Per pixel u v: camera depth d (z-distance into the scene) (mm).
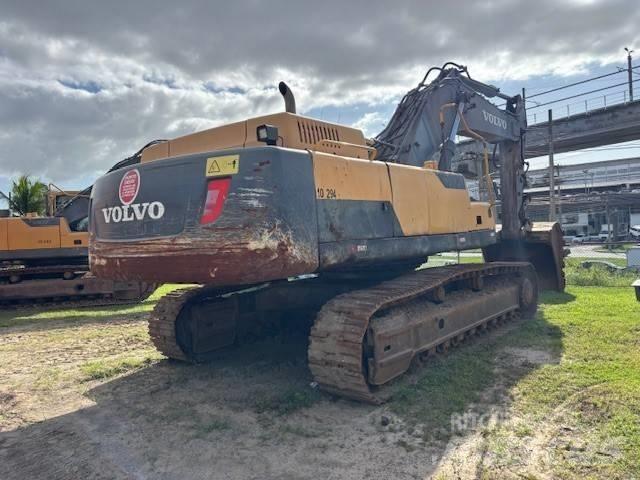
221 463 3791
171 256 4527
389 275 6738
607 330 7305
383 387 5043
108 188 5121
